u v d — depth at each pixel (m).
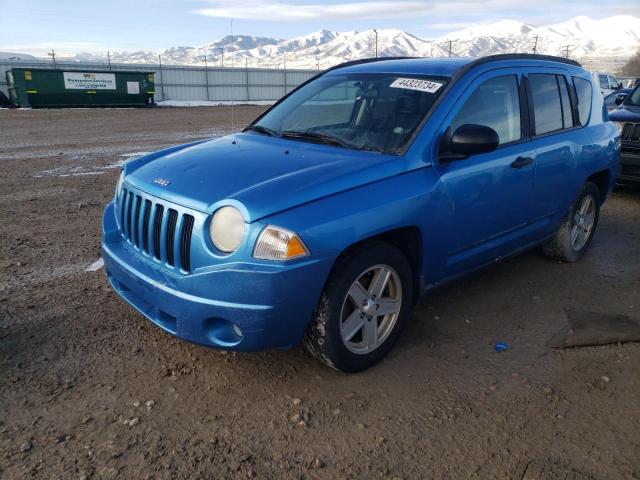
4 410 2.88
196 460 2.55
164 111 31.84
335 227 2.87
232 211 2.80
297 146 3.65
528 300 4.44
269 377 3.25
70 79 34.12
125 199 3.45
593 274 5.03
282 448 2.65
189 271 2.91
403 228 3.30
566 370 3.42
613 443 2.75
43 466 2.49
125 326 3.83
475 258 3.96
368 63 4.60
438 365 3.44
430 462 2.58
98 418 2.84
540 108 4.43
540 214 4.52
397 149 3.43
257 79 54.72
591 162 4.99
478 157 3.73
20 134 16.81
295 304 2.82
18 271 4.84
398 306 3.43
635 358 3.58
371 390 3.15
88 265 5.04
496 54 4.23
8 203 7.42
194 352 3.50
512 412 2.98
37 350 3.48
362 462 2.57
